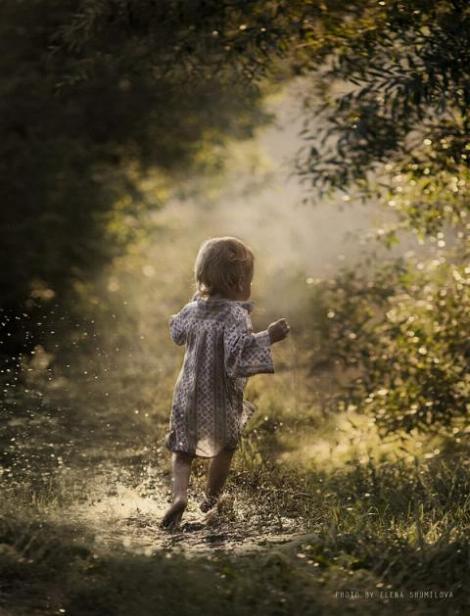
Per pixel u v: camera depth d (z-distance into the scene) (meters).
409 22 10.45
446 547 7.65
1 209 22.44
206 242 9.37
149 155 25.80
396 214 13.55
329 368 15.44
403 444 12.41
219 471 9.27
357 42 10.63
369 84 10.33
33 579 6.96
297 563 7.25
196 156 26.92
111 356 15.73
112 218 25.33
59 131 23.06
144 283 25.50
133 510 9.37
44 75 21.19
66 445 11.30
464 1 10.21
